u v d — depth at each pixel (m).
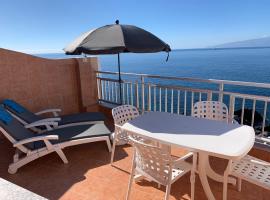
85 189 2.62
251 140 2.02
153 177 2.07
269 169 2.09
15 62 4.33
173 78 3.94
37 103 4.79
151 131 2.31
